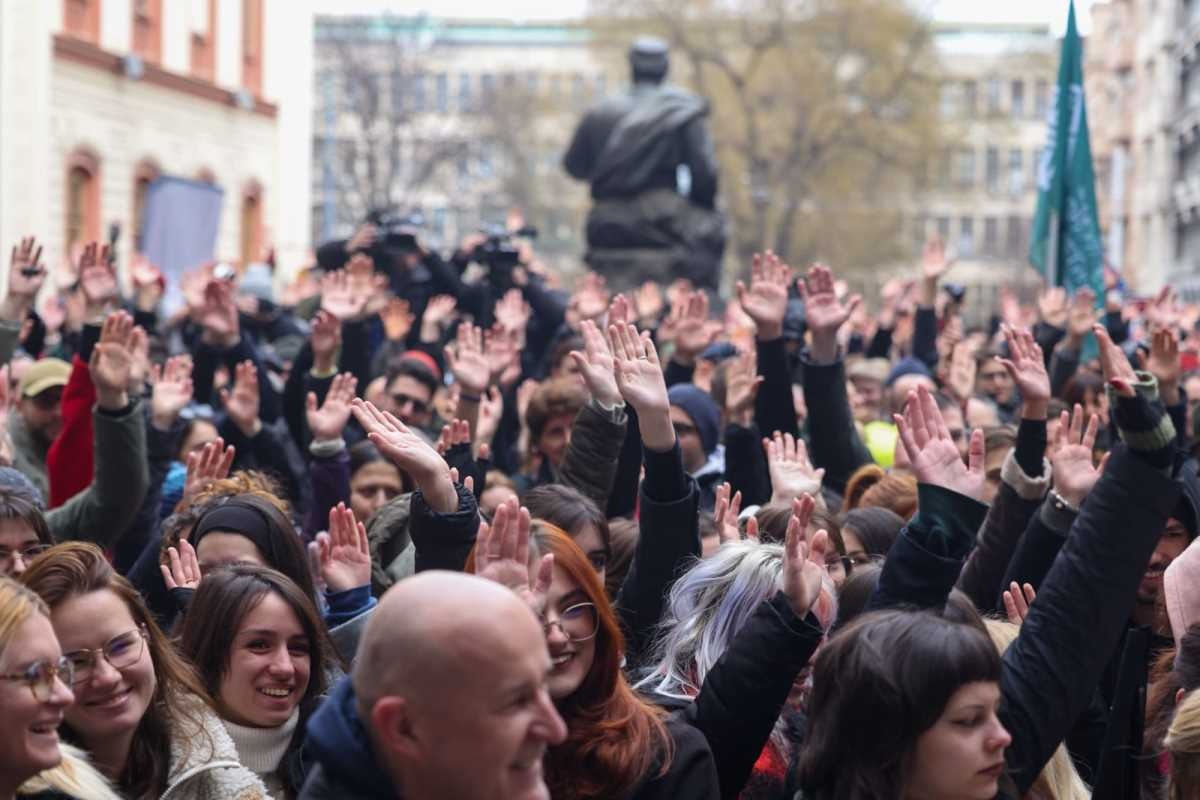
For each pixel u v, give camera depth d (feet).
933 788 13.14
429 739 10.01
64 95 105.60
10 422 30.07
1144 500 15.06
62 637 14.67
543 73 355.97
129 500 23.59
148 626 15.34
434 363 42.11
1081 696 14.85
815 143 198.39
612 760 13.83
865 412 40.57
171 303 68.90
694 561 18.20
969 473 15.94
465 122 275.39
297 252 141.18
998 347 47.06
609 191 74.28
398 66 192.34
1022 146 350.43
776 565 16.47
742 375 27.04
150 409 30.27
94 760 14.83
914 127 198.39
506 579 14.05
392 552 21.85
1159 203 229.45
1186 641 16.29
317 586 21.94
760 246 194.18
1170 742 13.66
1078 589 14.98
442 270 48.29
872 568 17.76
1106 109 273.33
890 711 13.09
